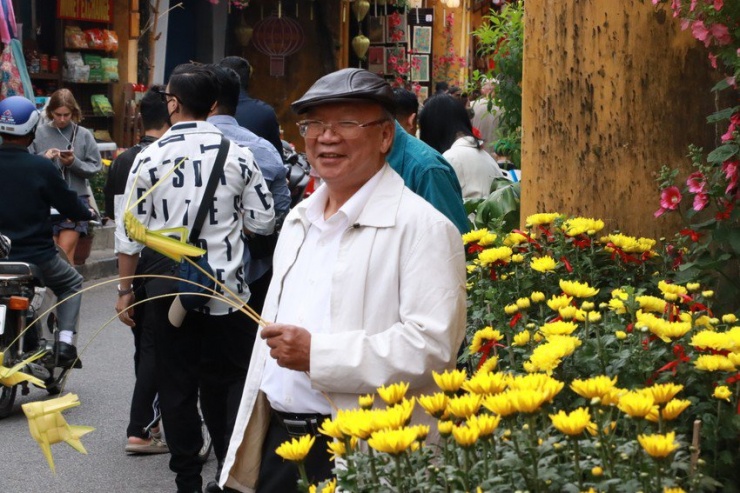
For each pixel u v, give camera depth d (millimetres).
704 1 4898
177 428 6055
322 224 3764
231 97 6906
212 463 7340
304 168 8820
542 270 4484
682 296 4031
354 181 3680
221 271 5895
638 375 3598
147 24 19781
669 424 3133
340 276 3611
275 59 23562
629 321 4051
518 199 6906
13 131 8562
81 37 18547
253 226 6047
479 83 10070
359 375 3494
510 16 8773
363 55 24484
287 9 23781
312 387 3561
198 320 5992
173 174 5859
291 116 24172
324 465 3791
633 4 5320
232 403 6188
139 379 7324
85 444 7594
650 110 5348
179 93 5957
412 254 3586
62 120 12875
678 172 5180
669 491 2564
